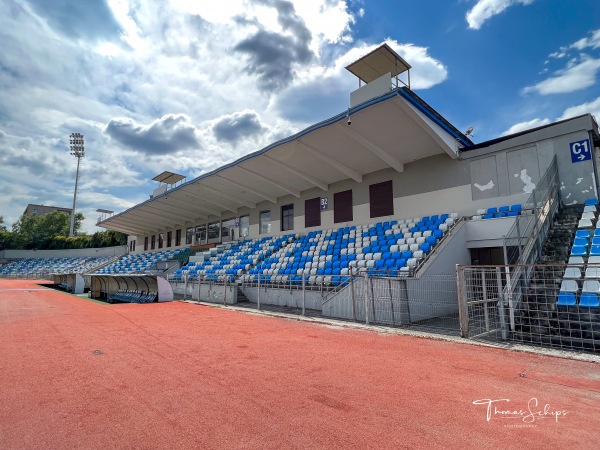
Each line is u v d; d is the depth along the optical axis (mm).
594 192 11484
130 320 11305
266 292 16594
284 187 21375
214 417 4051
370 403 4426
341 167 17531
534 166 12891
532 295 8328
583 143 11891
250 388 4984
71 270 48781
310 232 21047
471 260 14508
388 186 17562
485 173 14195
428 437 3557
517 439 3506
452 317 11219
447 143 14352
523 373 5539
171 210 29906
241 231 27047
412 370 5773
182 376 5523
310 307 14141
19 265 57750
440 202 15461
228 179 21375
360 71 16391
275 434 3637
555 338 7184
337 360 6414
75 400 4574
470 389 4879
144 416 4090
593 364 5961
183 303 16984
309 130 14695
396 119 13445
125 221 35875
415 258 12430
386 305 10445
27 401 4547
